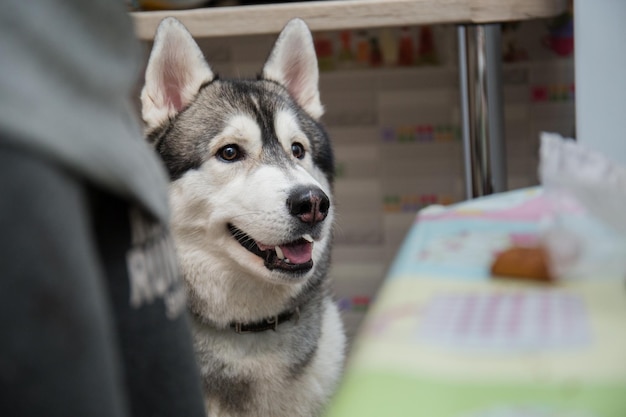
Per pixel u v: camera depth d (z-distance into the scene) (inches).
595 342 20.8
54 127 17.3
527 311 23.6
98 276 19.1
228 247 59.3
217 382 57.7
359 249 107.7
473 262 30.3
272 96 65.6
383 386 19.0
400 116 102.6
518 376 19.0
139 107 69.9
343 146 104.9
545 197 29.4
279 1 72.4
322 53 101.6
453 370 19.6
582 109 49.7
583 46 48.8
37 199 16.6
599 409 17.1
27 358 16.7
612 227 26.8
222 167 60.7
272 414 59.1
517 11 61.5
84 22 20.5
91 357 17.8
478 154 71.8
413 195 105.3
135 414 24.3
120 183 19.5
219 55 103.5
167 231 26.3
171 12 66.8
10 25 17.8
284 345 59.5
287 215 56.7
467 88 70.7
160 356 24.4
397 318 23.8
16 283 16.4
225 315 59.1
